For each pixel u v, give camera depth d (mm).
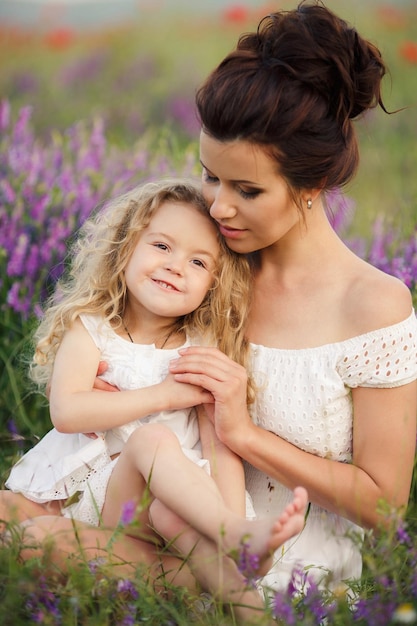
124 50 13500
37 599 2705
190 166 5266
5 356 4648
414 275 4449
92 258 3559
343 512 3094
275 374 3271
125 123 10312
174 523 2957
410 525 3533
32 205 5164
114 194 5098
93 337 3404
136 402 3229
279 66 2926
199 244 3314
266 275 3410
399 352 3152
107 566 2814
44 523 3078
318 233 3287
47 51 13672
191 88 11594
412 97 10195
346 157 3113
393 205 6891
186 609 2820
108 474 3205
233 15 13969
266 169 2967
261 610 2734
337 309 3240
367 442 3197
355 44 3096
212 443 3297
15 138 5879
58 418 3277
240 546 2752
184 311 3322
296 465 3146
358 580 2922
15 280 4875
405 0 13906
